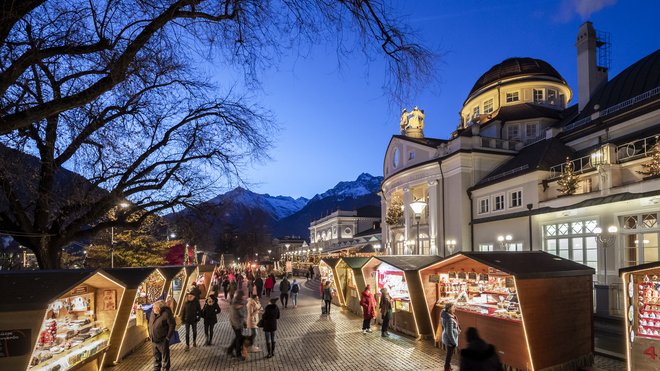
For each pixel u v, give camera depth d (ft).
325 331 54.95
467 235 115.03
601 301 52.80
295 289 84.84
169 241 108.99
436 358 39.29
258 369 37.55
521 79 143.95
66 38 21.15
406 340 47.19
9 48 20.66
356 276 69.62
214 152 47.37
